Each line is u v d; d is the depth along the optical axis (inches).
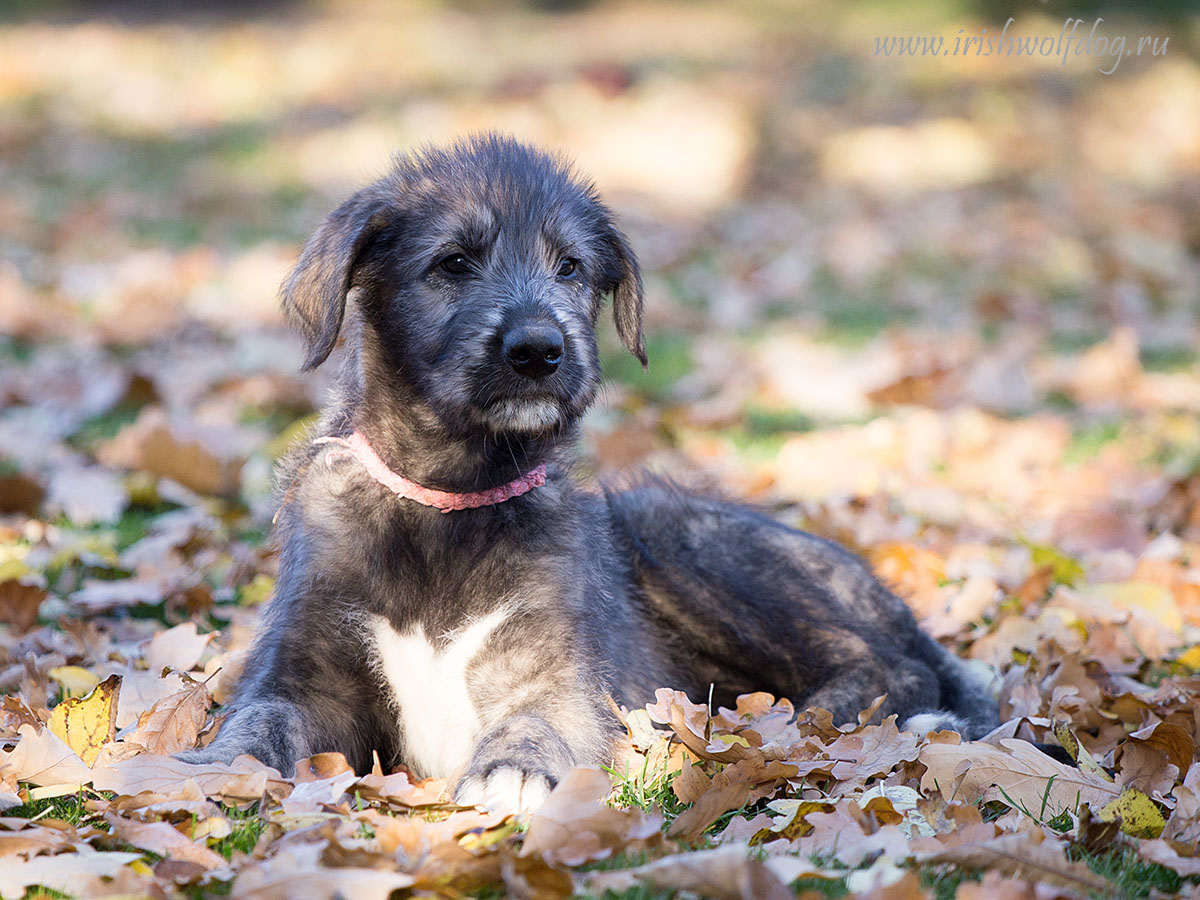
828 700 238.7
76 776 191.8
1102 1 1454.2
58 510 351.9
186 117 1166.3
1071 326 605.3
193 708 212.1
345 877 155.9
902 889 154.7
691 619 250.8
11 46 1461.6
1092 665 255.8
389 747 219.6
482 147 239.3
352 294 232.8
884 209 885.2
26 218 758.5
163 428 372.8
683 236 792.9
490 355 210.8
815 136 1100.5
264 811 182.4
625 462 398.3
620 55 1509.6
